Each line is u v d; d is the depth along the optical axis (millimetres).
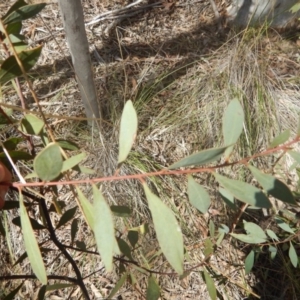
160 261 1170
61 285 628
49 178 360
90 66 1151
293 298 1172
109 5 1752
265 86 1417
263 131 1338
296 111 1394
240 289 1181
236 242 1208
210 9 1744
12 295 627
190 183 386
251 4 1644
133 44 1613
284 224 912
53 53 1547
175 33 1663
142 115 1378
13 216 1186
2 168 407
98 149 1272
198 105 1393
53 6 1708
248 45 1487
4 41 520
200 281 1175
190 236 1201
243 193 369
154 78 1477
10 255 1172
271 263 1202
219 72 1440
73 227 642
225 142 396
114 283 1172
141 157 1284
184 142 1342
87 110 1243
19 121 517
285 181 1195
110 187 1210
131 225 1180
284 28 1638
